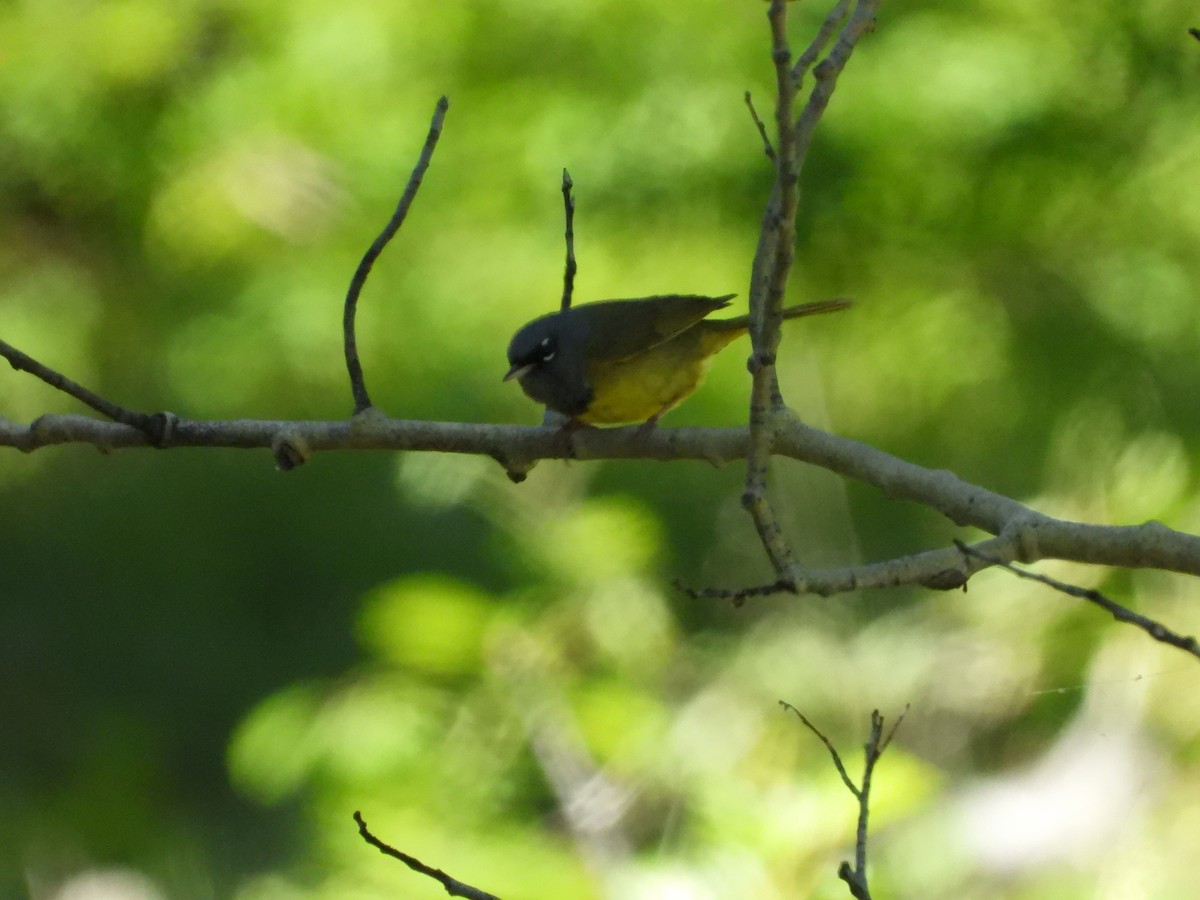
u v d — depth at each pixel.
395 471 15.14
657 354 8.48
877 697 10.84
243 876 13.61
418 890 7.46
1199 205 12.34
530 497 10.02
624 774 8.15
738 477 14.05
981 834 8.75
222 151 14.02
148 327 15.28
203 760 15.63
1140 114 12.16
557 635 9.09
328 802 8.27
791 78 5.54
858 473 6.24
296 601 16.12
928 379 12.68
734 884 6.72
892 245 12.43
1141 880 8.51
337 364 13.41
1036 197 12.16
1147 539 5.54
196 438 6.91
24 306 15.09
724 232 12.51
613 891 7.24
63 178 14.75
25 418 15.02
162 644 16.28
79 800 13.30
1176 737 9.30
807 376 12.88
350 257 13.69
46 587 16.80
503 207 13.34
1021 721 10.56
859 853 4.98
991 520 5.88
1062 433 11.96
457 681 9.03
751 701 9.99
